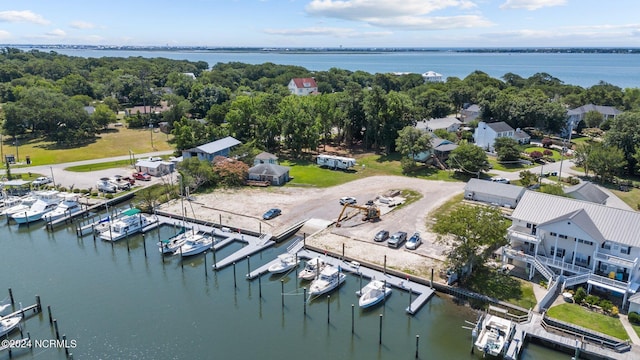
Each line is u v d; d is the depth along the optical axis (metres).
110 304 48.16
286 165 99.12
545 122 123.25
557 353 40.06
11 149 110.06
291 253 56.97
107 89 182.38
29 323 44.72
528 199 54.25
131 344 41.59
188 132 102.00
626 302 44.53
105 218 70.00
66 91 172.75
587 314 43.56
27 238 65.88
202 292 50.62
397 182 85.62
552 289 46.50
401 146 94.81
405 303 47.53
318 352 40.56
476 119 135.88
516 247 53.09
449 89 166.75
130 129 135.25
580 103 147.88
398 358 39.72
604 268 47.59
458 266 48.28
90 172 92.38
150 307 47.59
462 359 39.47
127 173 91.56
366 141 109.69
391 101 103.75
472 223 47.44
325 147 112.62
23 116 118.00
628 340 39.12
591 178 87.75
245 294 50.06
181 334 43.09
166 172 92.31
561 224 48.12
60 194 78.06
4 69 194.62
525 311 44.41
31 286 51.91
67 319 45.41
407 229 63.72
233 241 62.81
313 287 48.94
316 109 109.25
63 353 40.38
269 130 107.38
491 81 178.75
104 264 57.62
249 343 41.78
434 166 95.25
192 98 156.50
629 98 149.75
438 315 45.44
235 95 163.75
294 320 45.34
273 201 76.31
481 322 42.75
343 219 67.75
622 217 48.62
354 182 86.25
